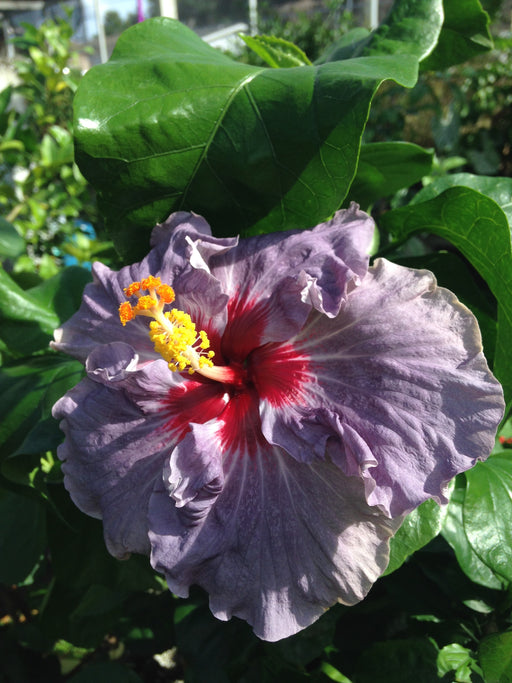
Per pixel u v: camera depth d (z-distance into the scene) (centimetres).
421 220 31
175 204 28
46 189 82
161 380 26
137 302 26
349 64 27
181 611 38
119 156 27
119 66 27
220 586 24
